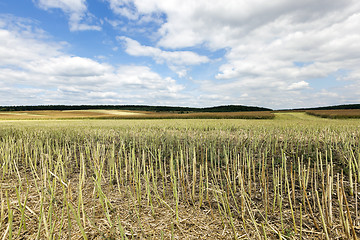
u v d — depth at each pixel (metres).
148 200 3.41
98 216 3.13
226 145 7.27
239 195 3.74
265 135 8.74
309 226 2.82
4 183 4.40
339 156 5.32
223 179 4.46
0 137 9.70
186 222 2.98
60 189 4.07
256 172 4.83
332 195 3.57
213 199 3.65
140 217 3.11
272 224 2.89
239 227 2.84
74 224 2.93
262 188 3.98
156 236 2.66
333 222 2.83
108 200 3.52
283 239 2.54
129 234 2.69
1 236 2.61
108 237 2.59
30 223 2.92
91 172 5.16
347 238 2.46
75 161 6.09
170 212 3.26
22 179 4.66
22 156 6.13
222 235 2.68
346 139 6.81
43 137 8.62
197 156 6.19
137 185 3.86
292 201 3.49
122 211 3.28
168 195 3.87
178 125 15.97
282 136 8.77
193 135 9.44
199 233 2.72
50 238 2.38
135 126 15.51
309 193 3.69
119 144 8.15
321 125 12.81
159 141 8.55
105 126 15.78
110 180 4.23
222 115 49.25
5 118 48.69
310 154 5.94
